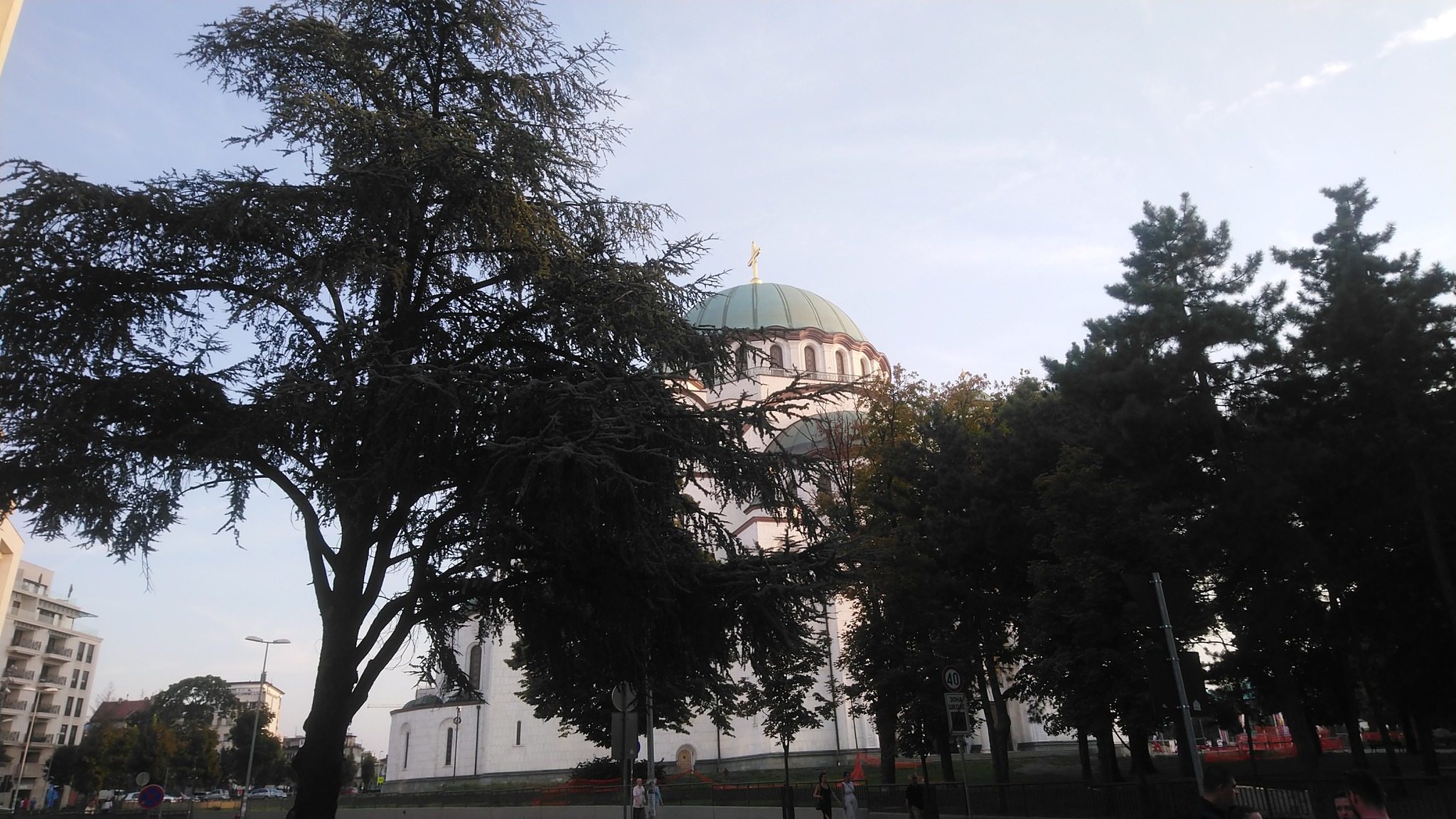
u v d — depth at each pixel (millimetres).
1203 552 22000
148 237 13273
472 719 56812
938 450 31266
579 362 15453
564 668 17906
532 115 16906
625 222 16906
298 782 13672
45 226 12336
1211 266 24562
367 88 15734
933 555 28750
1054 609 22656
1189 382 23000
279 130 14680
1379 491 21094
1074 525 23078
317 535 14820
